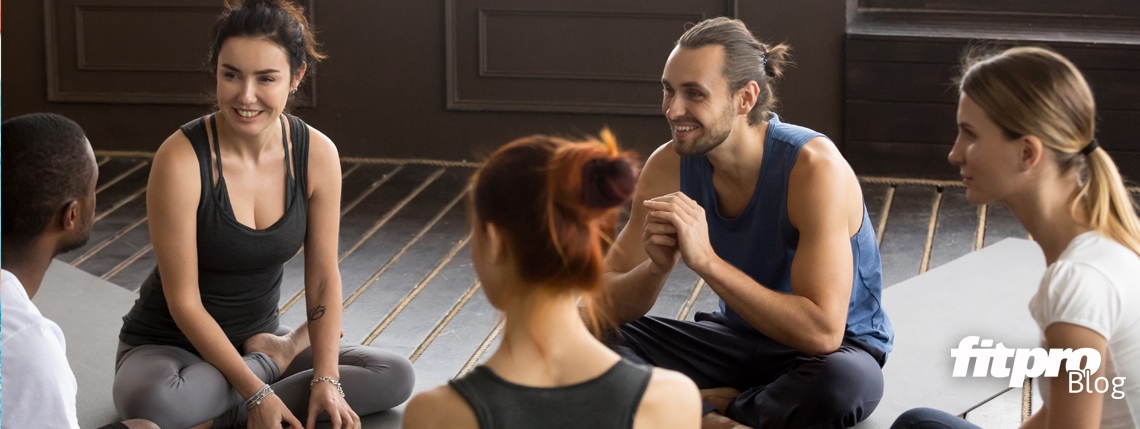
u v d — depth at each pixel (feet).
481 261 3.63
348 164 15.70
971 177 4.65
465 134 15.70
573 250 3.50
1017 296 10.10
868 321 7.13
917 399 7.87
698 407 3.66
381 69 15.55
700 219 6.25
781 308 6.33
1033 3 15.47
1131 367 4.30
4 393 4.18
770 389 6.76
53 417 4.26
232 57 6.57
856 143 14.84
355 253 11.90
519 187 3.49
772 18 14.71
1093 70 14.23
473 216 3.62
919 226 12.72
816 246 6.43
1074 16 15.42
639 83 15.24
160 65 15.72
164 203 6.72
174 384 6.80
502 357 3.61
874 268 7.02
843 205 6.49
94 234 12.53
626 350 7.34
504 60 15.35
